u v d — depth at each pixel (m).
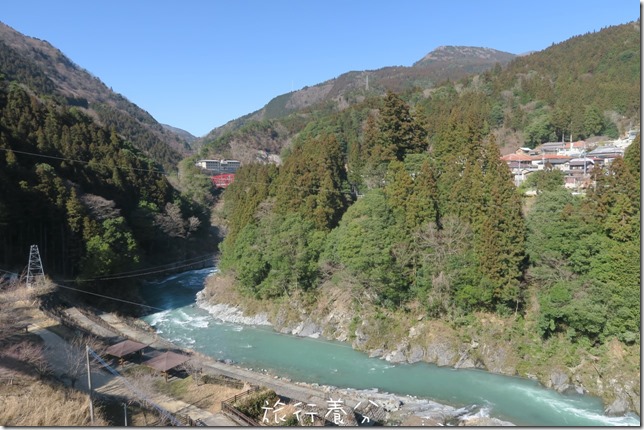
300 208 50.88
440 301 38.84
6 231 47.84
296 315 46.38
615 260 32.75
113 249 54.28
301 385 32.47
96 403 25.88
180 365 34.06
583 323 32.94
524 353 34.78
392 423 27.62
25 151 58.34
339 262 45.59
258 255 49.88
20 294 39.56
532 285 37.91
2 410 21.61
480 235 38.03
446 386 32.75
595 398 30.39
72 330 36.38
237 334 45.41
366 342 40.06
